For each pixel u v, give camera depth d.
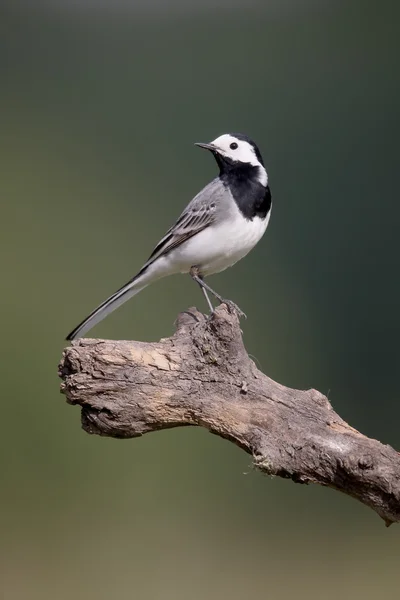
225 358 7.40
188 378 7.38
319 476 7.18
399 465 7.01
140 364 7.34
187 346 7.46
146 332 17.02
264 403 7.38
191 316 8.22
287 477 7.29
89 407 7.38
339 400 17.88
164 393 7.35
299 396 7.45
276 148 18.58
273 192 18.33
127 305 17.14
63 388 7.35
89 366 7.28
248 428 7.35
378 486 6.98
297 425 7.30
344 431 7.27
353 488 7.12
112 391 7.30
